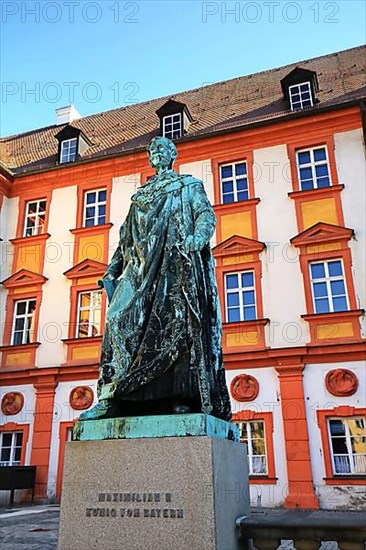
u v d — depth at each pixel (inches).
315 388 507.5
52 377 610.9
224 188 641.0
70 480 108.7
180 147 668.1
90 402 587.5
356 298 528.7
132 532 100.9
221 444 107.4
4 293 679.1
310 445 490.3
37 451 583.5
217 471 102.7
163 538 98.7
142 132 798.5
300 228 577.0
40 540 227.1
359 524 106.0
